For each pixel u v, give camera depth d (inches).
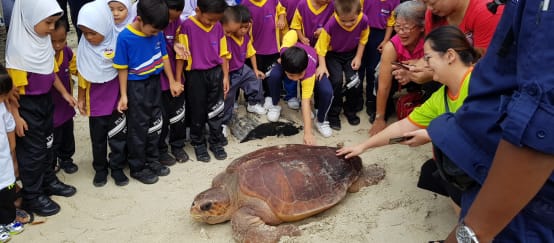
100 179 133.8
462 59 95.1
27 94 110.9
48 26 107.3
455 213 115.4
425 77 124.8
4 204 108.0
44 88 113.1
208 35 134.2
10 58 107.3
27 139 113.9
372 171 131.0
